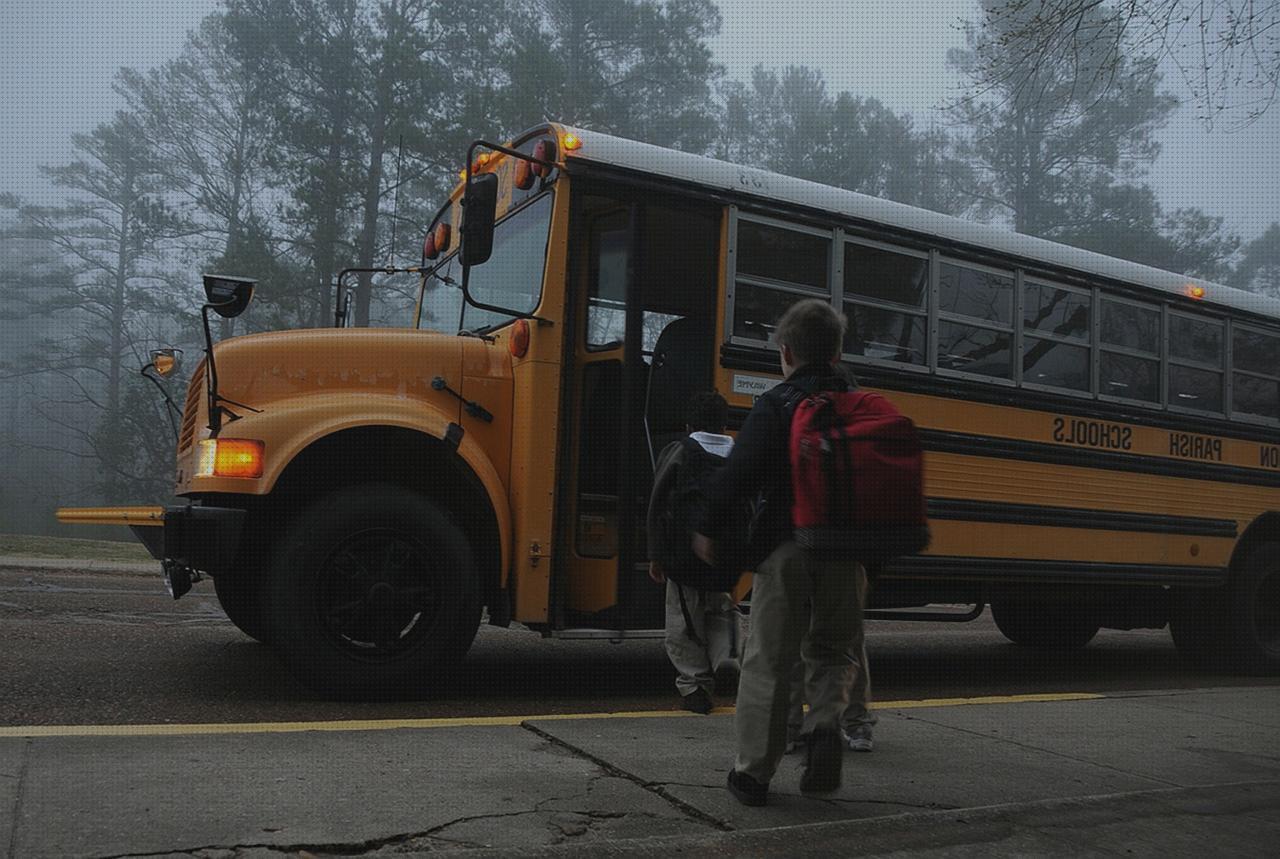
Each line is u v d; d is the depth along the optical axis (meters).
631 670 7.27
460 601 5.61
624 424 6.12
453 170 28.62
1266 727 5.83
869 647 9.80
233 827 3.23
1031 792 4.18
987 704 6.16
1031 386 7.78
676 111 35.91
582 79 33.47
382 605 5.49
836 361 3.88
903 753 4.74
